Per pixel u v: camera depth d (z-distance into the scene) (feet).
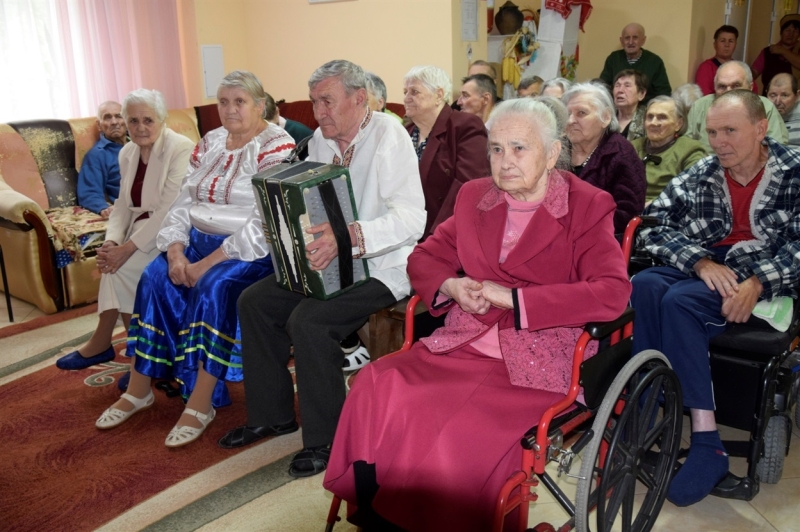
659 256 7.61
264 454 8.03
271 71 18.54
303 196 6.79
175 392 9.55
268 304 7.76
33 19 14.88
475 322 6.21
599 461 6.06
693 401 6.80
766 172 7.28
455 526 5.24
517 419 5.41
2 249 12.98
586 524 5.25
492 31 18.38
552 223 5.89
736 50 26.45
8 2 14.49
